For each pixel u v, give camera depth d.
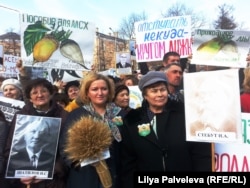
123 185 3.05
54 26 5.82
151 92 2.94
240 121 2.58
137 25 6.93
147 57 6.85
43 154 3.14
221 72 2.64
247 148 3.00
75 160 2.90
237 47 6.46
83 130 2.84
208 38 6.45
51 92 3.41
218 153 3.09
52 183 3.18
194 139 2.76
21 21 5.59
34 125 3.15
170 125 2.96
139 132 2.96
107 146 2.88
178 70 4.75
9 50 23.52
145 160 2.94
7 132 3.24
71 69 5.96
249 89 3.47
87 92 3.11
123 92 5.09
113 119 3.14
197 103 2.74
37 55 5.69
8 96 4.84
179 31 6.53
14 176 3.09
